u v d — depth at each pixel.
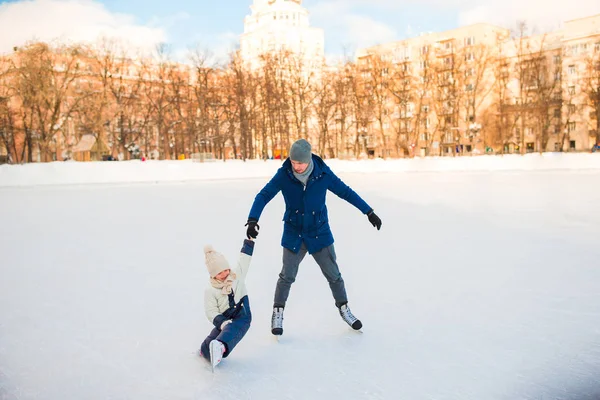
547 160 33.66
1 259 6.62
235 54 49.00
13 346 3.51
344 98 51.62
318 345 3.47
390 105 66.19
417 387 2.78
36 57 36.66
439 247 6.98
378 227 3.66
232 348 3.14
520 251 6.54
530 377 2.88
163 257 6.66
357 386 2.81
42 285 5.23
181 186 23.89
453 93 51.78
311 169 3.46
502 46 55.31
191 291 4.92
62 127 39.75
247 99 49.25
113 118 40.62
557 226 8.59
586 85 50.78
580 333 3.57
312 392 2.74
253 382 2.89
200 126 43.97
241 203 14.47
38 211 12.88
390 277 5.34
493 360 3.14
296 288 5.00
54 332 3.79
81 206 14.16
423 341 3.50
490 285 4.92
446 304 4.34
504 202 12.81
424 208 11.93
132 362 3.21
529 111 48.25
